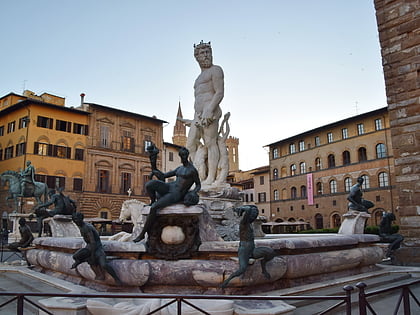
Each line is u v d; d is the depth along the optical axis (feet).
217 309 17.25
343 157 183.42
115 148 179.32
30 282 27.73
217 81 38.81
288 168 213.87
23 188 99.09
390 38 49.29
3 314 21.25
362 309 13.37
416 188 44.47
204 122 37.88
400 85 47.60
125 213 50.83
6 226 149.38
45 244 30.40
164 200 21.98
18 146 157.69
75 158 166.20
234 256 21.68
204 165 38.52
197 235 22.50
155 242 22.40
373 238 32.14
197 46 40.42
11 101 168.96
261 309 17.57
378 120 169.68
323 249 26.91
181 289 21.84
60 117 164.04
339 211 181.78
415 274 33.55
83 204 164.96
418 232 43.62
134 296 13.38
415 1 47.32
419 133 45.01
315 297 13.29
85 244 24.54
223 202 34.63
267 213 226.38
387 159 163.53
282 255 23.76
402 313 20.89
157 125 197.26
